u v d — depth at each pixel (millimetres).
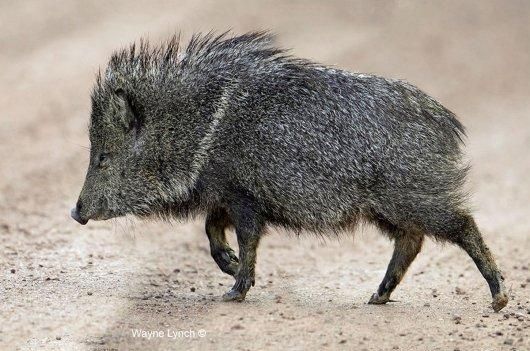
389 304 29812
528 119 73812
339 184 28000
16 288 29141
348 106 28141
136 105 29016
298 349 24000
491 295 30453
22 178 51344
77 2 93688
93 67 75625
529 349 24531
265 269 37469
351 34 92125
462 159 29125
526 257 40000
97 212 29438
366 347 24344
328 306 28891
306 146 27953
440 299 31062
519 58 89562
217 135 28422
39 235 38750
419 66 86062
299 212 28219
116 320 26172
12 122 63688
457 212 28328
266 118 28156
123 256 36219
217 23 90125
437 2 101938
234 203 28500
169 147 28844
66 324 25703
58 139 60438
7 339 24516
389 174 27969
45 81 73000
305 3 98250
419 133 28203
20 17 89125
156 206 29422
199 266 36250
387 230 29422
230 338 24766
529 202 52562
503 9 101938
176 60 29328
